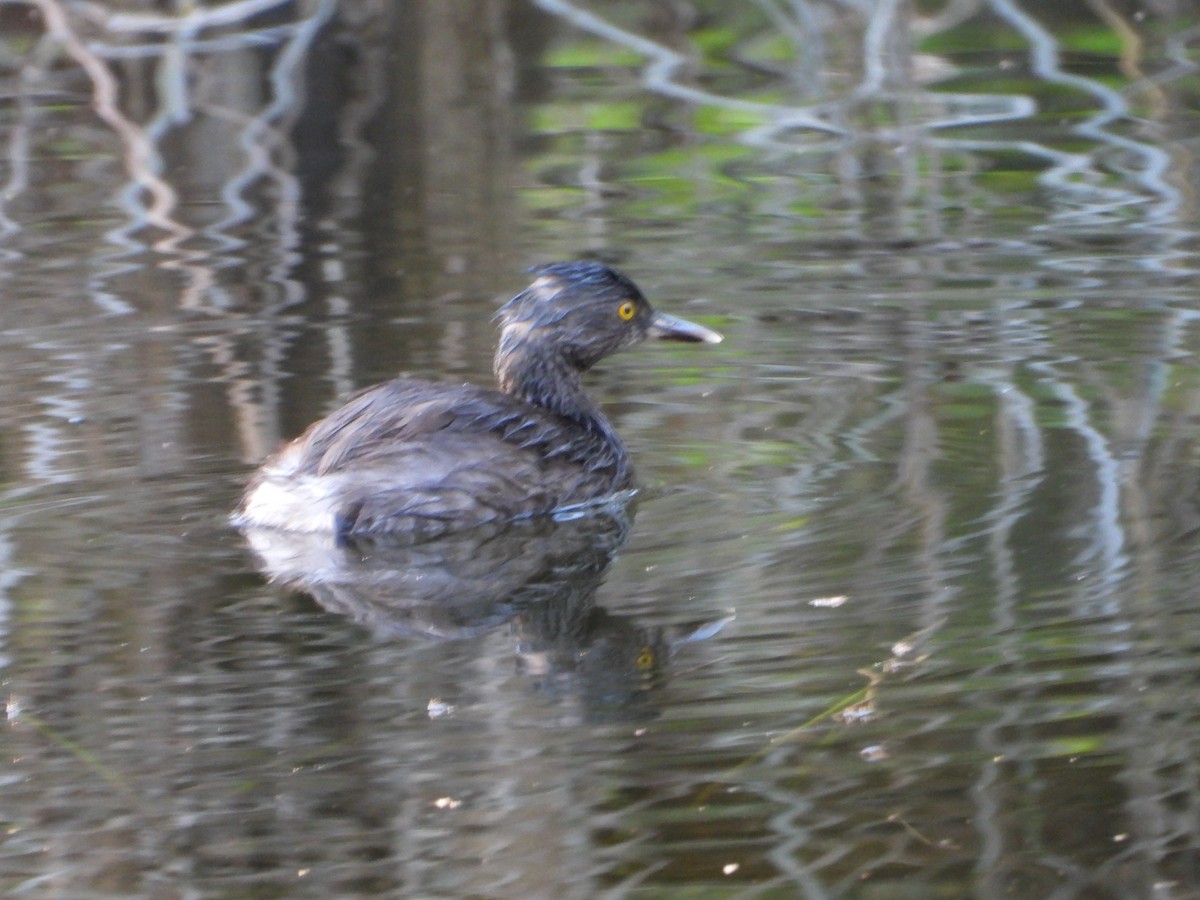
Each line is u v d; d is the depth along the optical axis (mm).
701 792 7738
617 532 10852
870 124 22625
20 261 17578
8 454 12242
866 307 15422
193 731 8297
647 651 9039
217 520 11078
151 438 12570
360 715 8414
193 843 7445
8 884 7227
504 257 17391
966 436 12195
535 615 9625
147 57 24547
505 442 11344
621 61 25891
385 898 7105
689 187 20219
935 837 7418
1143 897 7055
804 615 9383
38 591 9953
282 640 9305
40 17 25109
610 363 14320
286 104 23797
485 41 26156
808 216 18766
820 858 7254
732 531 10711
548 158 21812
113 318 15523
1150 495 10883
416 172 21344
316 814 7605
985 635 9039
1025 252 16953
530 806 7637
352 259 17500
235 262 17453
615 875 7207
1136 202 18656
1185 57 24312
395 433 11219
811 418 12789
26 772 7949
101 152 22344
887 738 8125
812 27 24734
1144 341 14109
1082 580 9656
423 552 10719
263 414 13008
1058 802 7586
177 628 9492
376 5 25531
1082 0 25984
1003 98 23312
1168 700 8336
